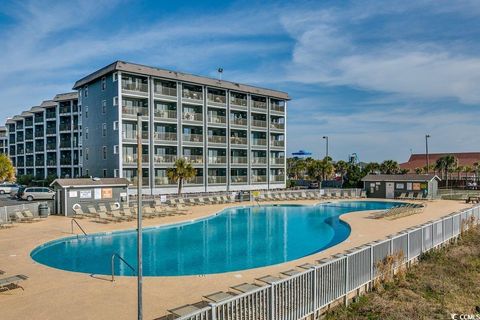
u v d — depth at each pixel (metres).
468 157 120.50
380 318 10.02
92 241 21.42
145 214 29.17
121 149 40.47
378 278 12.56
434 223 17.95
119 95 40.16
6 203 35.69
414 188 45.59
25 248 17.58
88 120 47.31
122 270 15.76
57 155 60.62
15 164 73.94
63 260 17.42
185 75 45.78
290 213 35.44
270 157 56.56
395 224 25.16
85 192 29.45
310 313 9.68
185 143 46.00
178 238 23.28
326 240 22.98
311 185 66.81
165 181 43.88
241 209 37.91
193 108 48.16
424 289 12.65
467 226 22.89
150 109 42.50
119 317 9.23
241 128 52.50
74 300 10.52
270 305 8.55
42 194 39.31
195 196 42.53
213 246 21.11
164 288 11.59
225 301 7.60
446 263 15.86
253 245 21.44
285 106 58.75
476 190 62.00
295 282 9.27
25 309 9.83
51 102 62.62
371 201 43.66
